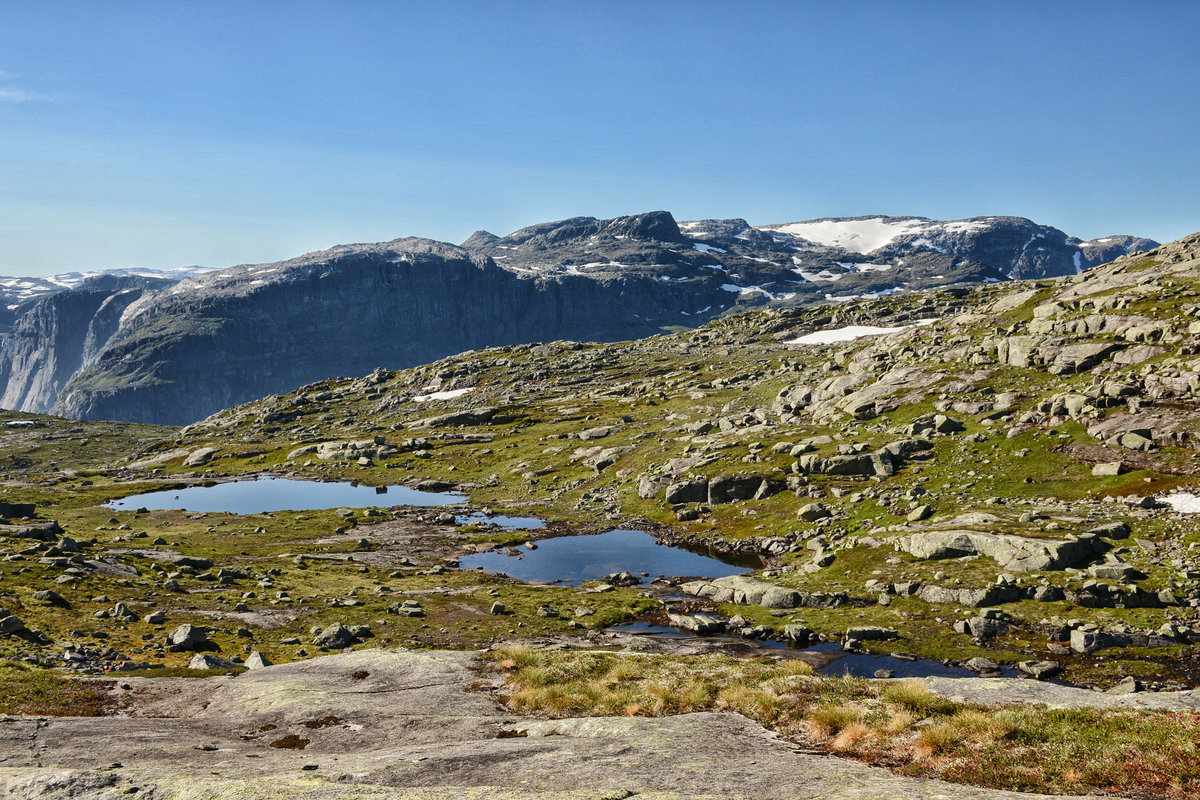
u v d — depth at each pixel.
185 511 127.38
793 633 57.59
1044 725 21.19
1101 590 55.78
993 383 111.44
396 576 81.50
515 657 39.66
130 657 47.25
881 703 25.88
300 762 22.70
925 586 62.59
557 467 146.75
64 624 53.19
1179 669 45.75
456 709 31.25
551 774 20.03
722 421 141.00
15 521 94.00
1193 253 132.00
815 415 127.25
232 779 19.16
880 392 122.12
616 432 161.50
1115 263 151.25
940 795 16.59
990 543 65.56
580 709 30.50
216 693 34.72
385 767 20.92
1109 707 22.53
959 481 86.31
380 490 153.38
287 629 59.88
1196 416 80.44
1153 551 60.69
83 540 89.38
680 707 29.42
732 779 19.17
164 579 72.69
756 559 84.38
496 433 188.12
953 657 51.25
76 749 23.39
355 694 33.97
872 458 96.94
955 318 154.62
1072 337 111.88
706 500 106.94
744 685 30.92
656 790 18.19
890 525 79.62
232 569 79.25
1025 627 54.34
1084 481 78.00
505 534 104.50
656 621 64.75
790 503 95.62
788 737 24.66
